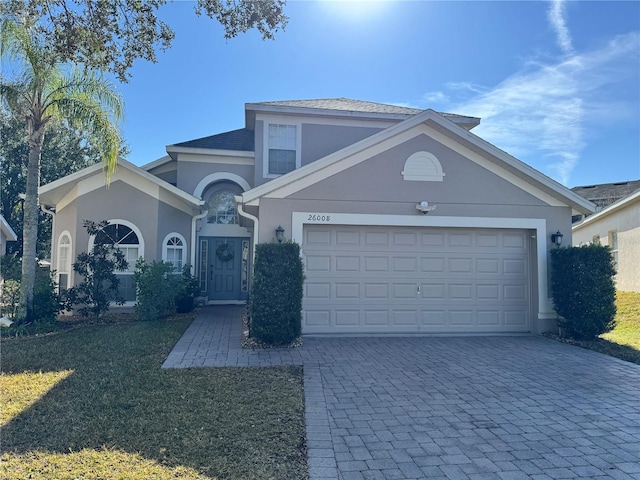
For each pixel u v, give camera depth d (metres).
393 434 4.77
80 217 13.00
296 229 10.03
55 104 10.79
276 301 8.98
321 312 10.26
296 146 14.17
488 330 10.79
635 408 5.69
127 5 7.32
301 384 6.49
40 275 13.32
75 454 4.17
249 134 16.88
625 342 9.86
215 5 7.61
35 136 10.94
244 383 6.45
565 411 5.56
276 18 7.70
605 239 19.52
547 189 10.78
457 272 10.76
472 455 4.30
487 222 10.66
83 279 12.94
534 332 10.75
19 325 10.31
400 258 10.58
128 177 13.27
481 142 10.41
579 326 9.87
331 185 10.19
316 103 15.25
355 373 7.12
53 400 5.64
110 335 9.82
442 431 4.88
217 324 11.40
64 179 12.62
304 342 9.45
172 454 4.21
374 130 14.53
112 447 4.34
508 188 10.77
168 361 7.62
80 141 25.25
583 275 9.92
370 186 10.31
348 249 10.41
